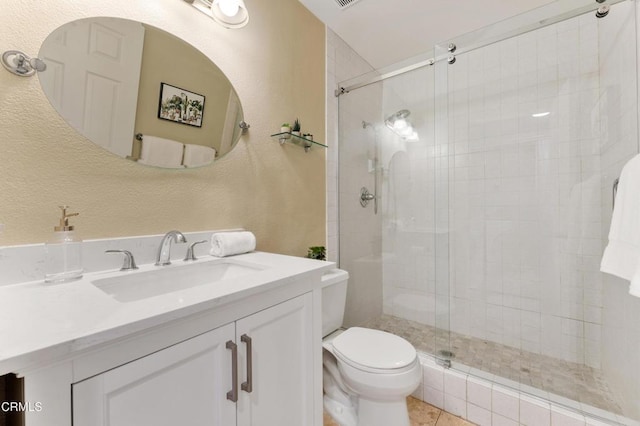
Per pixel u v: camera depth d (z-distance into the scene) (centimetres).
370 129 217
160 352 53
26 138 75
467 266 202
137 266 92
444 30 196
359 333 135
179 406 56
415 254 217
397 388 104
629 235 104
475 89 198
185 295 60
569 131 170
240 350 68
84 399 44
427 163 213
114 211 92
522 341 182
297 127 151
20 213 74
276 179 151
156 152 102
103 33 90
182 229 109
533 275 180
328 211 189
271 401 77
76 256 77
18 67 73
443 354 163
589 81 163
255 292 68
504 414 125
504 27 160
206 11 118
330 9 176
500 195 191
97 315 49
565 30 170
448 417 135
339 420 125
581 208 166
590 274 163
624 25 133
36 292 64
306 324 90
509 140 188
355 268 207
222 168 124
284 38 157
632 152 126
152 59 102
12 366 34
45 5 79
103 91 90
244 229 133
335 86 199
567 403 122
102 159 89
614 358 138
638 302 114
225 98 125
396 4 172
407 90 215
